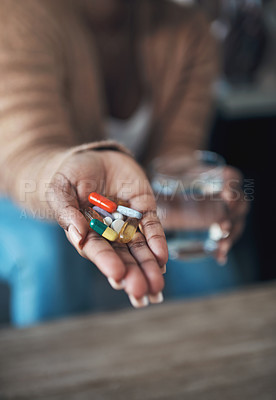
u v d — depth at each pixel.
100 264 0.34
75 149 0.50
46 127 0.72
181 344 0.53
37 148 0.67
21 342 0.54
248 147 1.68
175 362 0.50
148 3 1.02
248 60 1.75
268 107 1.62
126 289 0.33
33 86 0.75
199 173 0.61
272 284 0.67
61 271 0.89
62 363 0.50
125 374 0.48
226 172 0.66
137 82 1.05
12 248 0.89
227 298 0.63
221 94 1.66
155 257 0.36
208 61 1.09
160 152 1.03
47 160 0.58
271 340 0.53
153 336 0.55
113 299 0.96
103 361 0.50
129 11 0.99
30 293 0.88
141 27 1.01
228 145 1.68
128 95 1.06
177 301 0.63
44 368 0.49
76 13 0.93
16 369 0.49
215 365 0.49
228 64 1.79
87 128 0.95
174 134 1.06
